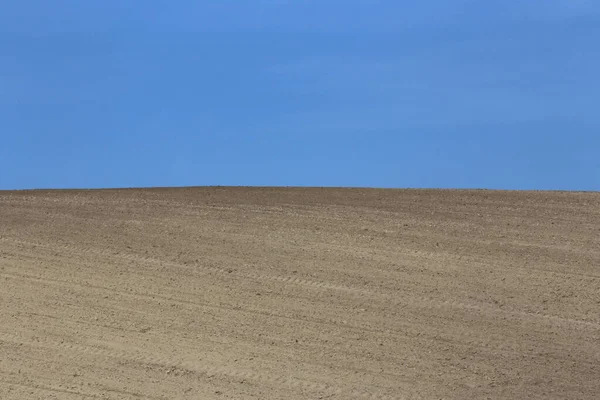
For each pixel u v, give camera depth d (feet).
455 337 31.19
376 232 45.21
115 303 35.04
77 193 58.08
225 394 26.63
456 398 26.35
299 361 29.17
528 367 28.68
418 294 35.68
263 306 34.53
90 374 28.22
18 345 30.73
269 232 45.47
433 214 49.32
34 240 44.29
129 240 44.16
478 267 39.06
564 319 32.86
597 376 27.99
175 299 35.45
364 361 29.14
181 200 54.39
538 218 47.96
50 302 35.19
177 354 29.89
